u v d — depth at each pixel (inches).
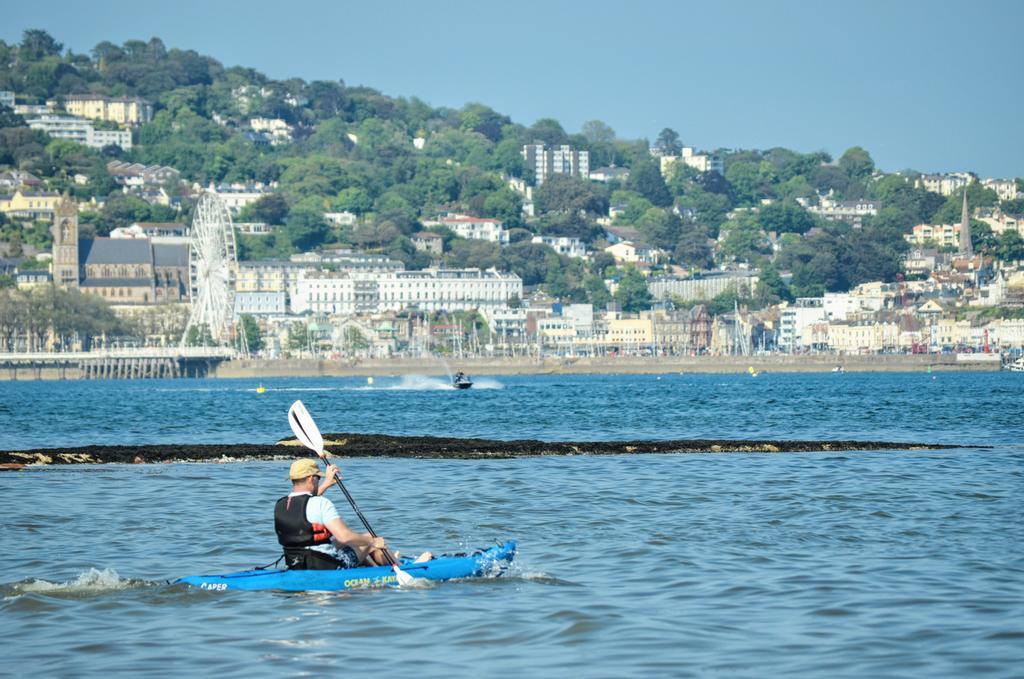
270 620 5172.2
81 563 6451.8
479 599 5526.6
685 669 4453.7
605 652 4680.1
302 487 5851.4
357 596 5585.6
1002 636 4822.8
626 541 7052.2
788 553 6643.7
